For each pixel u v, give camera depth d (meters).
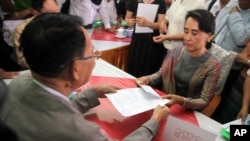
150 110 1.19
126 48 2.67
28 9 2.11
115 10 3.39
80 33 0.68
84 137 0.66
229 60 1.65
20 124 0.65
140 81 1.56
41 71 0.67
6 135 0.28
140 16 2.44
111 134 1.05
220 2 2.27
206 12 1.40
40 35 0.64
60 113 0.67
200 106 1.34
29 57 0.66
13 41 1.79
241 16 1.90
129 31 2.95
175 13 2.27
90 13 2.96
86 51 0.72
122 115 1.14
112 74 1.65
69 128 0.65
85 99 1.11
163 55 2.63
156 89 1.54
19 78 0.77
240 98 1.71
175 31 2.28
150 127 0.95
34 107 0.67
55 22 0.65
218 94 1.55
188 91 1.52
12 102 0.69
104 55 2.42
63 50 0.64
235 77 1.88
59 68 0.67
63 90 0.73
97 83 1.49
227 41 1.98
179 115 1.26
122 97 1.21
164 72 1.62
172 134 1.02
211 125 1.19
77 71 0.71
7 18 2.18
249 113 1.40
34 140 0.64
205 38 1.41
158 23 2.47
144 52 2.58
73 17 0.70
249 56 1.74
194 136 0.97
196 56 1.46
